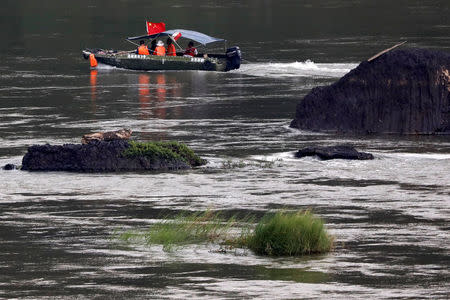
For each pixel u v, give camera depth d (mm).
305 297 46000
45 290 47594
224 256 54656
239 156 90062
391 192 73938
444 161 86938
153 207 69250
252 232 59594
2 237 60094
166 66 165250
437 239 58625
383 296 46094
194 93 137875
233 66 163625
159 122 111875
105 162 83562
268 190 75188
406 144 96062
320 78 152250
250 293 46719
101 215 66750
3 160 87875
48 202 71312
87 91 140375
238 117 115375
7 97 134375
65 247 57188
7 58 183125
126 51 175375
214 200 71562
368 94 103250
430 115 102062
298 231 55719
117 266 52406
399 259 53531
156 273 50750
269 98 132000
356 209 67938
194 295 46469
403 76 102375
